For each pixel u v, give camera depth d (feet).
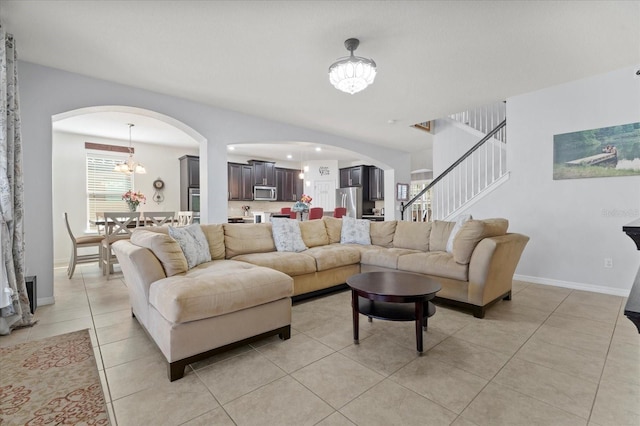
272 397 5.11
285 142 16.71
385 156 22.43
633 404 4.82
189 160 21.68
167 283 6.32
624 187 10.59
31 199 9.70
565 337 7.34
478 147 15.81
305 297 10.48
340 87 8.28
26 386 5.43
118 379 5.65
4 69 7.47
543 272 12.37
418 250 12.16
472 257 8.96
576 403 4.85
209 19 7.36
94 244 14.61
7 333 7.61
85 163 19.07
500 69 10.09
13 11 7.04
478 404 4.86
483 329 7.88
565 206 11.82
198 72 10.25
